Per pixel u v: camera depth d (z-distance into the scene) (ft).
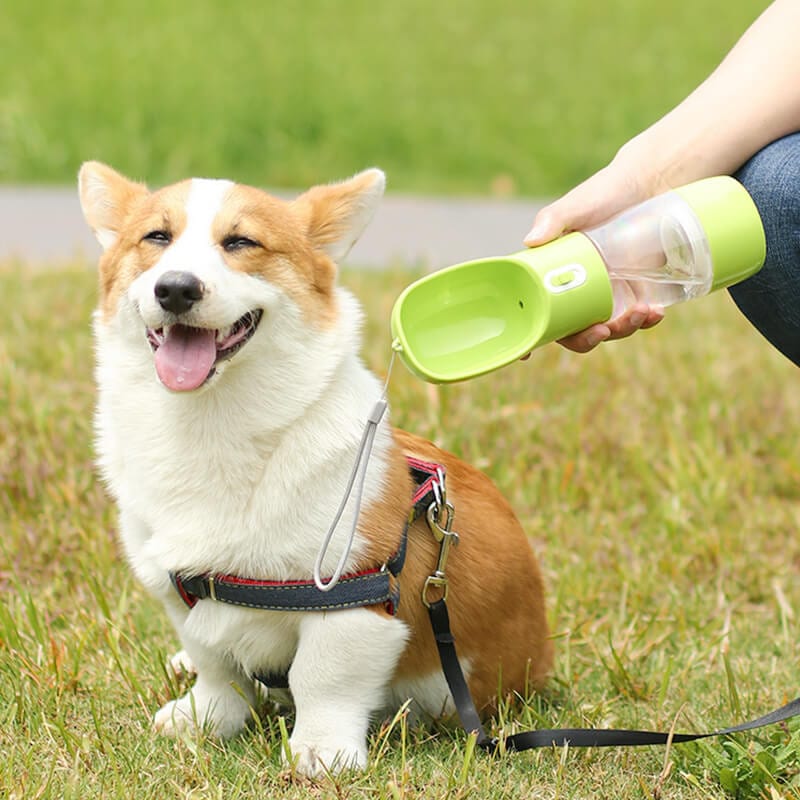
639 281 15.31
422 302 14.56
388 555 15.78
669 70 79.00
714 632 21.12
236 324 15.84
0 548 22.58
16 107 63.41
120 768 15.38
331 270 17.02
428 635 16.97
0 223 50.03
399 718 16.58
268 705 17.75
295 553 15.46
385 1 95.09
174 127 63.72
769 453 29.22
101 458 16.87
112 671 18.44
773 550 24.80
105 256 17.26
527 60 81.35
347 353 16.43
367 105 69.77
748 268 15.14
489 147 66.49
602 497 26.30
